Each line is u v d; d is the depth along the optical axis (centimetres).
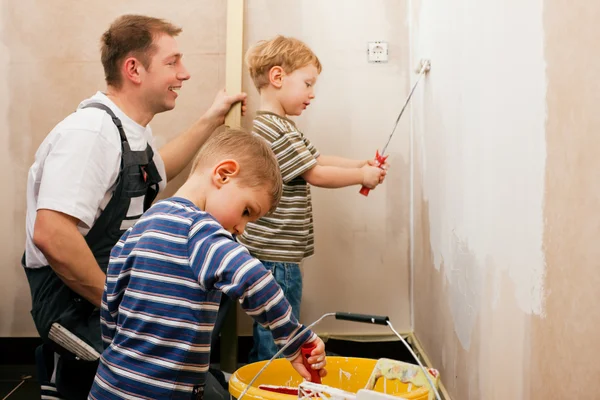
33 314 155
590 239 80
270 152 121
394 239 232
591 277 80
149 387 108
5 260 232
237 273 100
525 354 105
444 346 175
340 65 229
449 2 163
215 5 229
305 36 228
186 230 108
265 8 228
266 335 192
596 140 78
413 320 229
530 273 102
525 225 104
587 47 80
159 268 108
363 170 194
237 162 116
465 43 146
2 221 231
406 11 228
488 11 126
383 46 228
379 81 229
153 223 111
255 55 202
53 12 228
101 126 158
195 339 108
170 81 176
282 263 189
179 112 231
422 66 197
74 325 152
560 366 90
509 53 112
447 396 171
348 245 232
